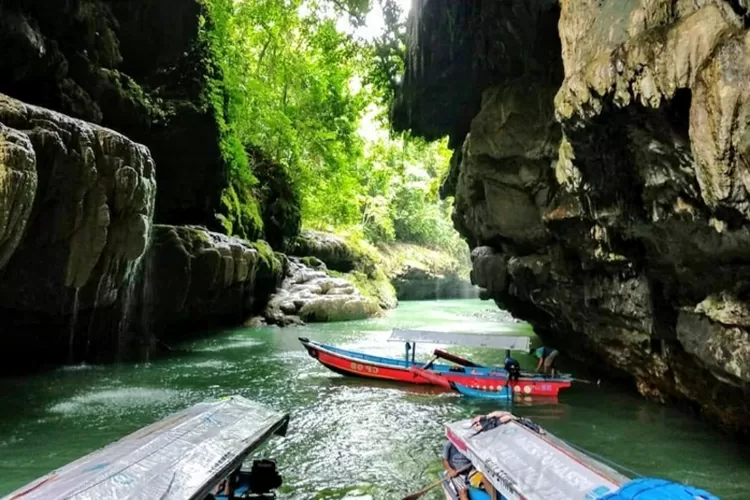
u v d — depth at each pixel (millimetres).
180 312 18594
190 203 20734
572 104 6660
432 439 8922
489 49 12414
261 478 6305
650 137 5973
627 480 4582
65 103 14016
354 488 6910
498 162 12922
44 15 13570
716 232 5801
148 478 4234
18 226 9641
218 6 23078
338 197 36000
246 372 14094
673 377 9883
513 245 14562
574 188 8164
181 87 19953
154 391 11742
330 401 11359
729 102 4516
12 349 12891
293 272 28516
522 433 5973
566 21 7312
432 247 54812
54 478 4246
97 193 12258
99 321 14641
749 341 6297
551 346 18047
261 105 30438
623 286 9750
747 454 8156
